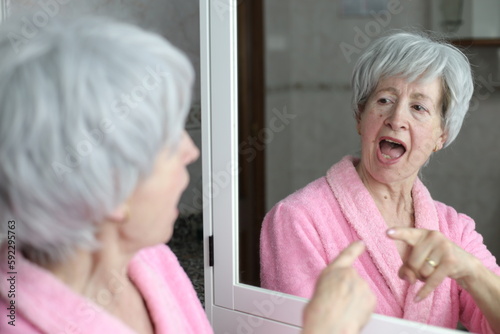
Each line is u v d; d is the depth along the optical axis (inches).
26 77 17.5
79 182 17.8
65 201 18.1
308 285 34.0
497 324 29.3
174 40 66.8
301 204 35.4
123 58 18.1
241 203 91.2
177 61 19.5
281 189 105.3
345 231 34.1
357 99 34.5
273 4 114.7
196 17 67.7
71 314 20.5
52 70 17.5
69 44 17.9
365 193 33.8
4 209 18.6
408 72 31.6
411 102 32.1
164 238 22.4
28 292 20.1
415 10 67.9
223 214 34.7
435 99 31.9
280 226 35.7
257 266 37.2
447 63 31.4
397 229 28.4
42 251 20.6
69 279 21.4
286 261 35.0
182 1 66.7
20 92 17.3
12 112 17.3
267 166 103.8
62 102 17.3
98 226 20.0
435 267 28.4
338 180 35.0
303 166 109.0
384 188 33.4
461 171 39.8
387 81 32.6
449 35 33.4
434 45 31.9
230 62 32.9
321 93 109.7
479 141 43.5
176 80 19.4
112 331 21.4
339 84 108.1
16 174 17.6
